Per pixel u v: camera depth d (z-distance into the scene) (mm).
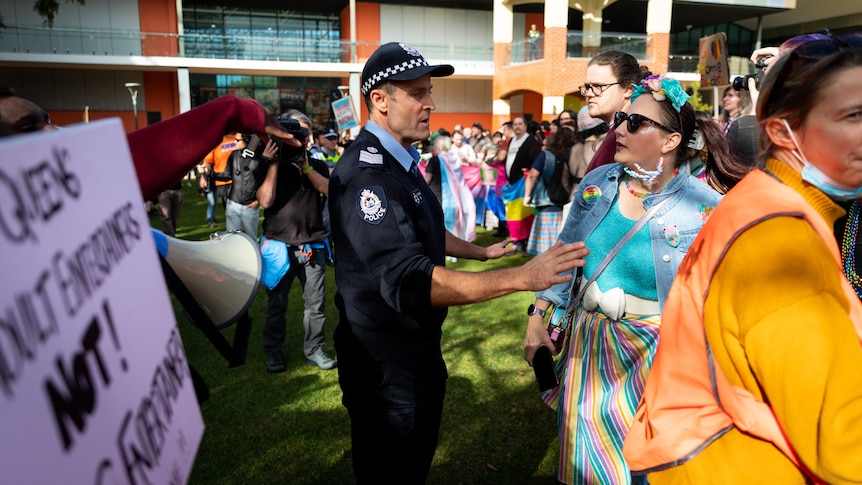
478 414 3521
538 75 23000
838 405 1052
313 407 3697
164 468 884
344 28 29531
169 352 948
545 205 6980
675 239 2070
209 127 1415
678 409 1354
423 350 2027
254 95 28672
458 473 2934
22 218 636
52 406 658
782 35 32625
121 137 870
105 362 763
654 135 2051
